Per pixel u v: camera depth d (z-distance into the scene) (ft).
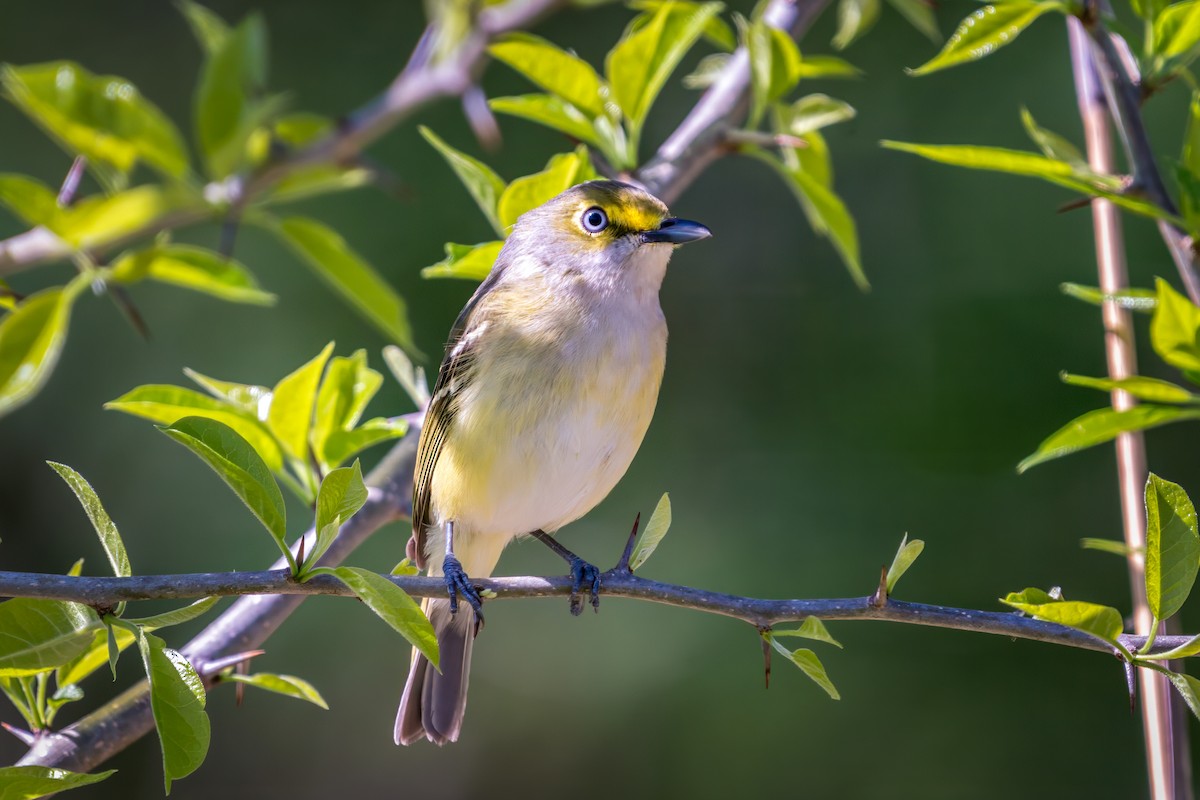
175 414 20.86
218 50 18.42
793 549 41.22
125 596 15.30
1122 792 38.65
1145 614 19.63
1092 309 41.98
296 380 21.09
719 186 48.16
